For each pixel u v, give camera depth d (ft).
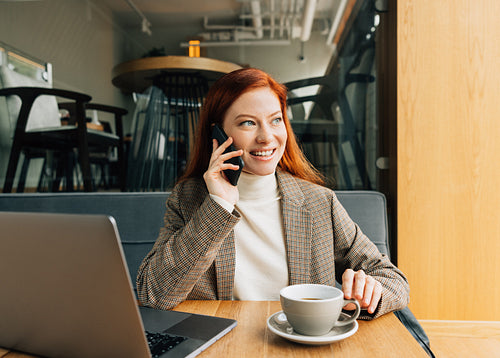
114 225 1.35
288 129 3.32
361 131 6.22
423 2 5.59
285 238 3.07
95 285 1.44
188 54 6.25
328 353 1.68
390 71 6.00
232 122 2.86
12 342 1.73
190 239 2.36
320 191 3.16
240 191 3.15
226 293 2.90
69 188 6.45
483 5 5.52
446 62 5.59
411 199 5.68
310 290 1.96
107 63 6.34
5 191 6.48
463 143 5.60
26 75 6.40
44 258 1.49
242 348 1.74
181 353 1.65
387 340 1.81
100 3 6.28
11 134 6.46
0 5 6.32
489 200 5.59
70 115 6.40
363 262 2.96
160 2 6.25
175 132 6.33
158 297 2.39
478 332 5.58
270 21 6.19
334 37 6.16
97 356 1.55
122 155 6.39
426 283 5.67
